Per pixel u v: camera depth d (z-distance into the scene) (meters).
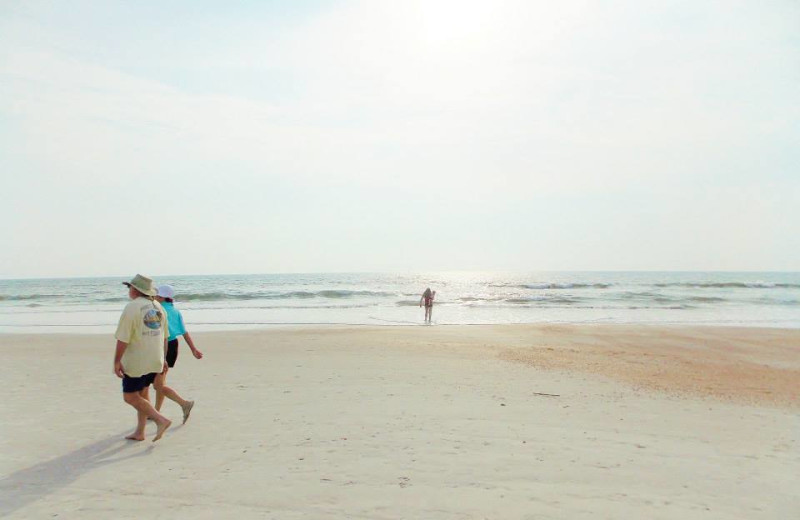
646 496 4.63
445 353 13.70
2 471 5.27
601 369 11.52
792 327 22.69
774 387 9.78
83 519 4.16
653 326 21.56
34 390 9.43
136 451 5.90
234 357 13.12
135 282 6.17
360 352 13.88
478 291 53.84
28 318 28.33
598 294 47.78
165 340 6.68
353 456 5.62
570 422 7.08
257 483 4.88
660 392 9.23
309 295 47.22
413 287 66.62
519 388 9.35
